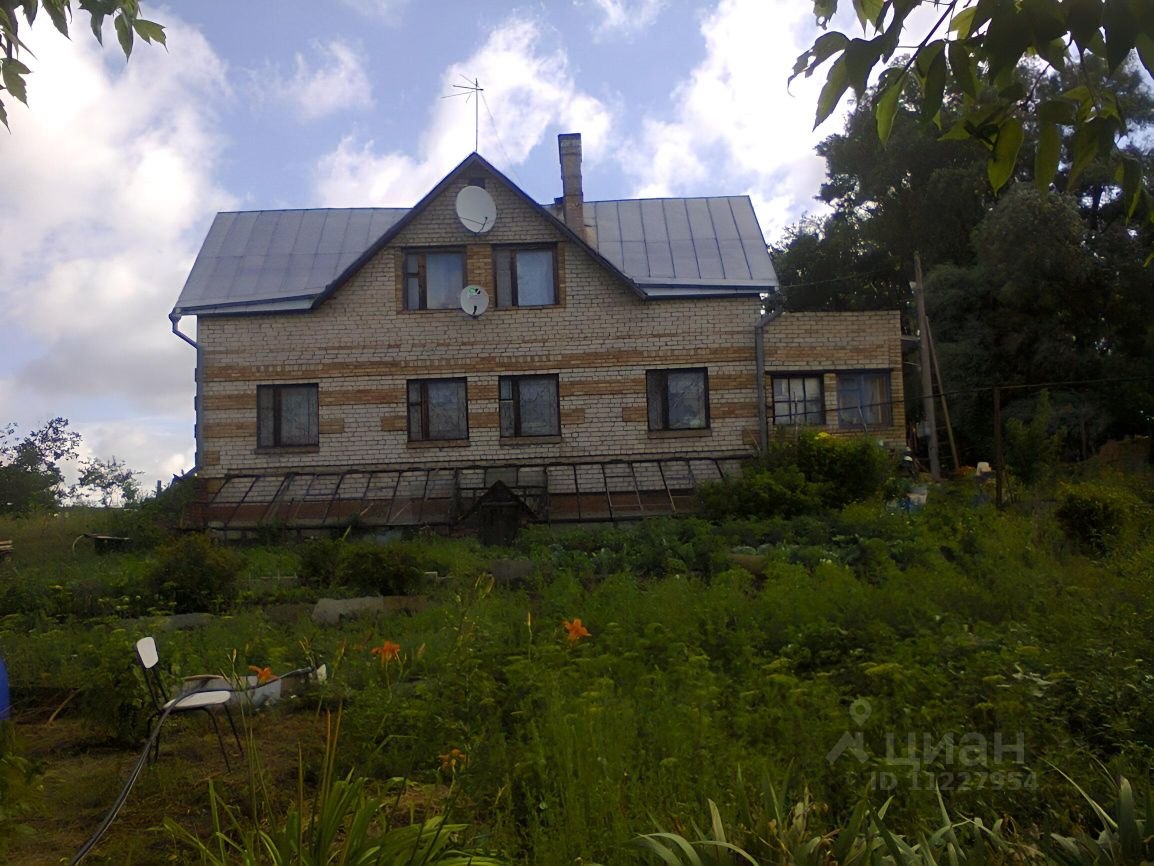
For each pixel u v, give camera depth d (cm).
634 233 2684
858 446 2050
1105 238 3259
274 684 767
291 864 368
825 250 4500
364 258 2356
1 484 2517
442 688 657
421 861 373
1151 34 277
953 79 327
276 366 2377
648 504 2297
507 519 2150
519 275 2409
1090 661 618
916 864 359
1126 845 376
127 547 1980
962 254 3734
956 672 595
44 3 483
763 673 621
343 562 1352
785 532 1571
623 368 2373
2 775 343
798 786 459
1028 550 1309
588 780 441
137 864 471
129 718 695
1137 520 1524
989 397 3394
